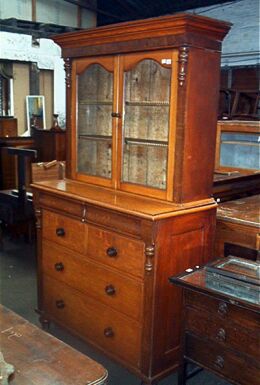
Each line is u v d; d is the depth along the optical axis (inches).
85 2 303.3
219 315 74.9
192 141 84.1
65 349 55.0
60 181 108.4
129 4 294.8
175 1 279.3
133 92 91.6
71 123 106.7
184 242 85.1
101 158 101.8
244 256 97.7
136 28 84.4
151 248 80.0
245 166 135.3
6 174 205.2
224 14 269.4
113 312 90.4
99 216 90.0
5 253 168.7
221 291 73.3
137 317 85.0
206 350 78.0
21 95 267.6
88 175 104.6
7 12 272.5
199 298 77.2
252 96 193.9
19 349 54.7
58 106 283.7
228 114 181.6
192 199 86.6
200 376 93.7
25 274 148.4
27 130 269.7
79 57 101.2
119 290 88.1
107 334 91.6
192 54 80.1
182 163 83.5
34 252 170.2
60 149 192.2
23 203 158.6
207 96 84.7
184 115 81.8
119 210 84.0
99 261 92.0
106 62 94.7
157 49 83.7
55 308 106.2
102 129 100.8
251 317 70.7
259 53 258.1
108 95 98.0
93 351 101.4
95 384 48.8
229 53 271.4
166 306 84.1
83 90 103.3
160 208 83.2
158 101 87.4
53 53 276.8
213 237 91.1
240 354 73.2
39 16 287.3
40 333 58.6
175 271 84.5
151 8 290.0
